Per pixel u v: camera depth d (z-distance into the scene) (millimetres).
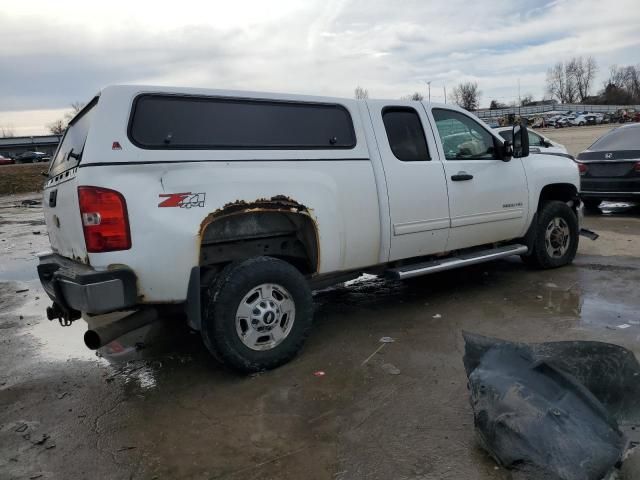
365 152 4547
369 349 4316
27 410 3641
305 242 4344
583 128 51562
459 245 5332
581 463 2375
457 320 4895
